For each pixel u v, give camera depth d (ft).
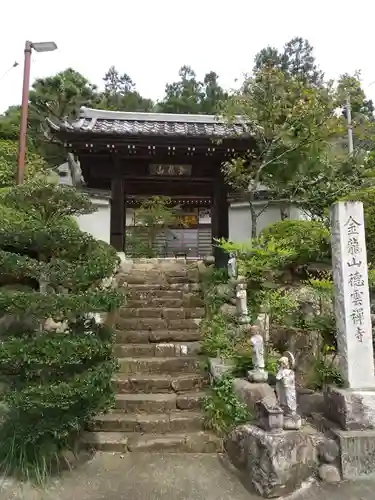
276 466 13.25
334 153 34.35
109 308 14.19
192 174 36.37
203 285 29.25
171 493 13.52
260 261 23.66
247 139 31.65
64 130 30.99
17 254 13.82
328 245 25.26
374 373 15.96
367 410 14.93
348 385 15.44
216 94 99.50
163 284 30.19
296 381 20.22
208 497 13.33
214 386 18.58
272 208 35.50
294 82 28.68
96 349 13.58
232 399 17.17
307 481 14.01
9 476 13.89
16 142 44.45
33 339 13.12
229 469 15.07
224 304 25.73
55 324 18.38
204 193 42.37
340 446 14.35
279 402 15.07
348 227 16.08
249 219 35.94
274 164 31.99
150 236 67.72
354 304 15.76
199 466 15.23
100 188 37.01
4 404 15.05
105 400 14.32
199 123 38.73
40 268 13.69
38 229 14.20
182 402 18.47
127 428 17.16
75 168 40.37
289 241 26.32
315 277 25.22
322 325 19.26
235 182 32.01
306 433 14.69
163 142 32.30
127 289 28.99
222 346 21.42
